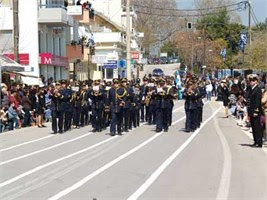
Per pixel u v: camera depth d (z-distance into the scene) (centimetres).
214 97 6912
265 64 7025
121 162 1612
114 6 9638
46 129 2756
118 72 6500
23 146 2048
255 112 1925
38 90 2927
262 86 2123
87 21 6550
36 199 1121
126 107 2577
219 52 10825
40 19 4641
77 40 6109
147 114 3111
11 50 4491
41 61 4609
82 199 1114
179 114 3916
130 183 1284
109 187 1237
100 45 7394
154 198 1117
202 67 10406
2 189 1234
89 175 1395
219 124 3020
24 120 2878
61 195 1155
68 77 5616
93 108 2638
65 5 5500
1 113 2656
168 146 2009
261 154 1770
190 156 1734
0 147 2022
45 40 4894
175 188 1220
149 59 13588
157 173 1418
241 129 2712
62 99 2570
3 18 4494
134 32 9525
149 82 3139
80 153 1827
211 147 1970
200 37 11244
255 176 1367
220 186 1239
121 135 2438
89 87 2792
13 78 3956
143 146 2012
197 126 2756
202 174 1400
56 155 1783
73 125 2844
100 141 2197
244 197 1123
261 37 8100
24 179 1355
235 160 1639
